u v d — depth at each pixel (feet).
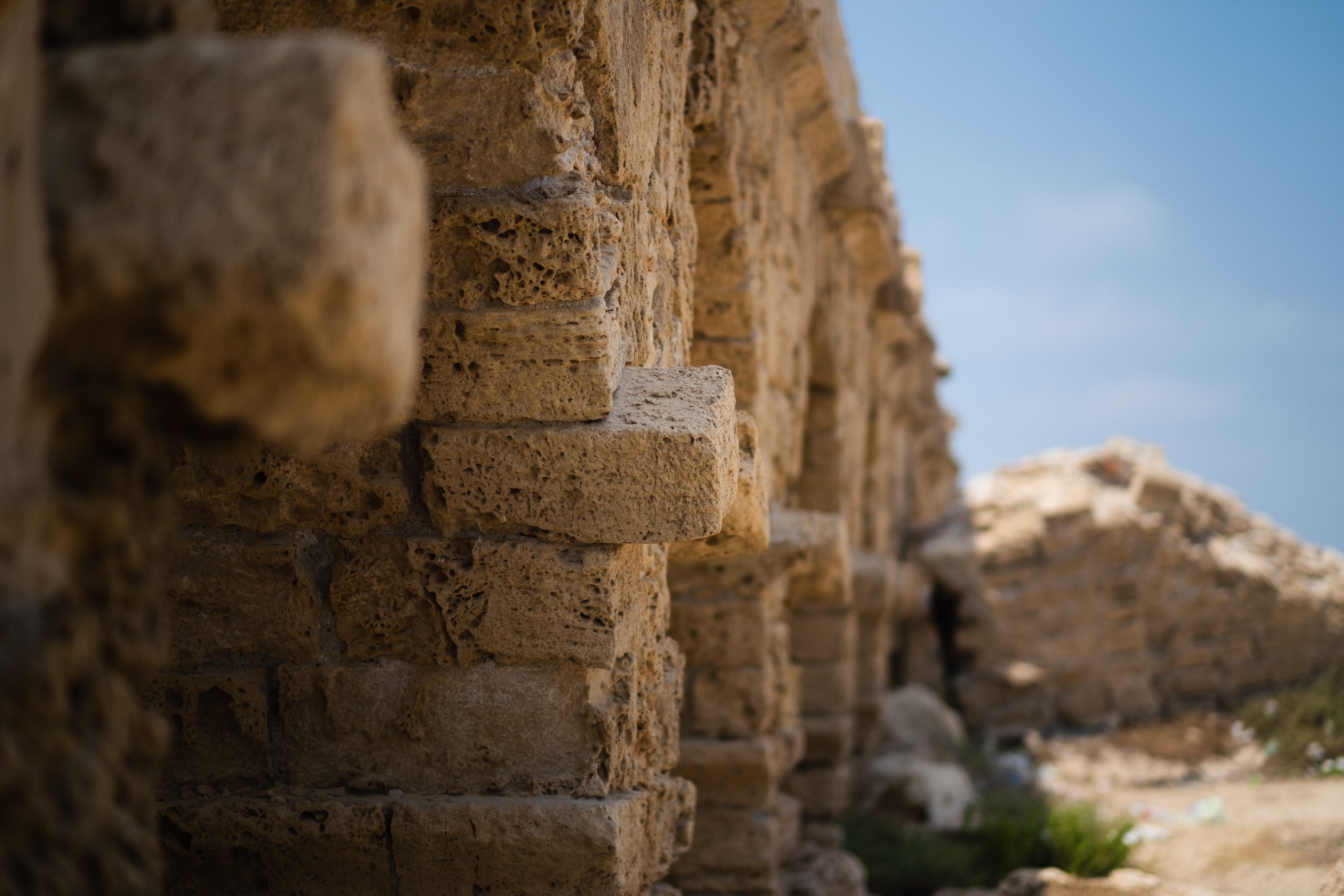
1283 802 34.50
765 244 22.53
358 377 5.35
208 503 11.30
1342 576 49.96
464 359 10.82
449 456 10.91
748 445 14.02
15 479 4.95
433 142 10.66
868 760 37.40
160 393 5.69
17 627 4.91
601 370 10.76
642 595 12.39
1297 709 43.01
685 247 15.89
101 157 5.17
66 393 5.45
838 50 28.66
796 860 26.18
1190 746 44.04
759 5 20.66
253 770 11.30
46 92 5.28
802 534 21.76
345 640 11.30
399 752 11.21
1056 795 38.14
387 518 11.25
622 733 11.51
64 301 5.18
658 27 13.76
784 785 30.01
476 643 11.08
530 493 10.87
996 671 49.83
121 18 5.74
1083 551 50.06
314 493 11.25
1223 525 51.16
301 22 10.39
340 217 5.11
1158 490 50.34
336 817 10.93
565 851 10.76
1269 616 49.32
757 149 21.76
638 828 11.48
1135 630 49.49
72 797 5.25
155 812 11.00
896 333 42.86
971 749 42.93
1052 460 53.36
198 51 5.32
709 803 21.20
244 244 5.02
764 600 21.58
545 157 10.64
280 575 11.35
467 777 11.14
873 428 41.39
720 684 21.39
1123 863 28.40
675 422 10.80
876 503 41.47
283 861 11.05
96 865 5.40
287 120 5.14
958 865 28.68
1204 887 26.71
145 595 6.05
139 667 5.94
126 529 5.80
